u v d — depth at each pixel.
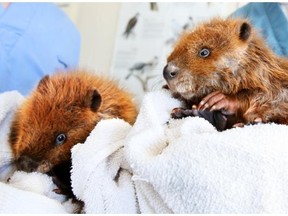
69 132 0.27
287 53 0.49
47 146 0.27
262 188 0.19
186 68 0.28
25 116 0.29
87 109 0.28
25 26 0.51
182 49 0.29
